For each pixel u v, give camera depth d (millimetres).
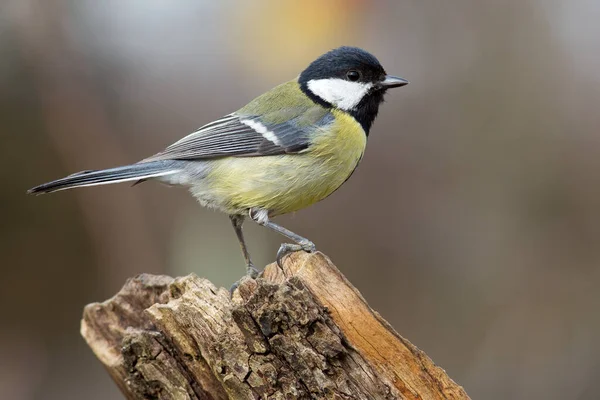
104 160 11922
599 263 11953
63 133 11938
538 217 12328
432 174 12594
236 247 9930
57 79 11977
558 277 12000
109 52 12391
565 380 11133
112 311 6766
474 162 12555
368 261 12250
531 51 12914
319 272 5555
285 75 11609
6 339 12125
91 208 12070
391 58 12867
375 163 12648
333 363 5395
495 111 12727
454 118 12781
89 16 12320
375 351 5441
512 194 12422
